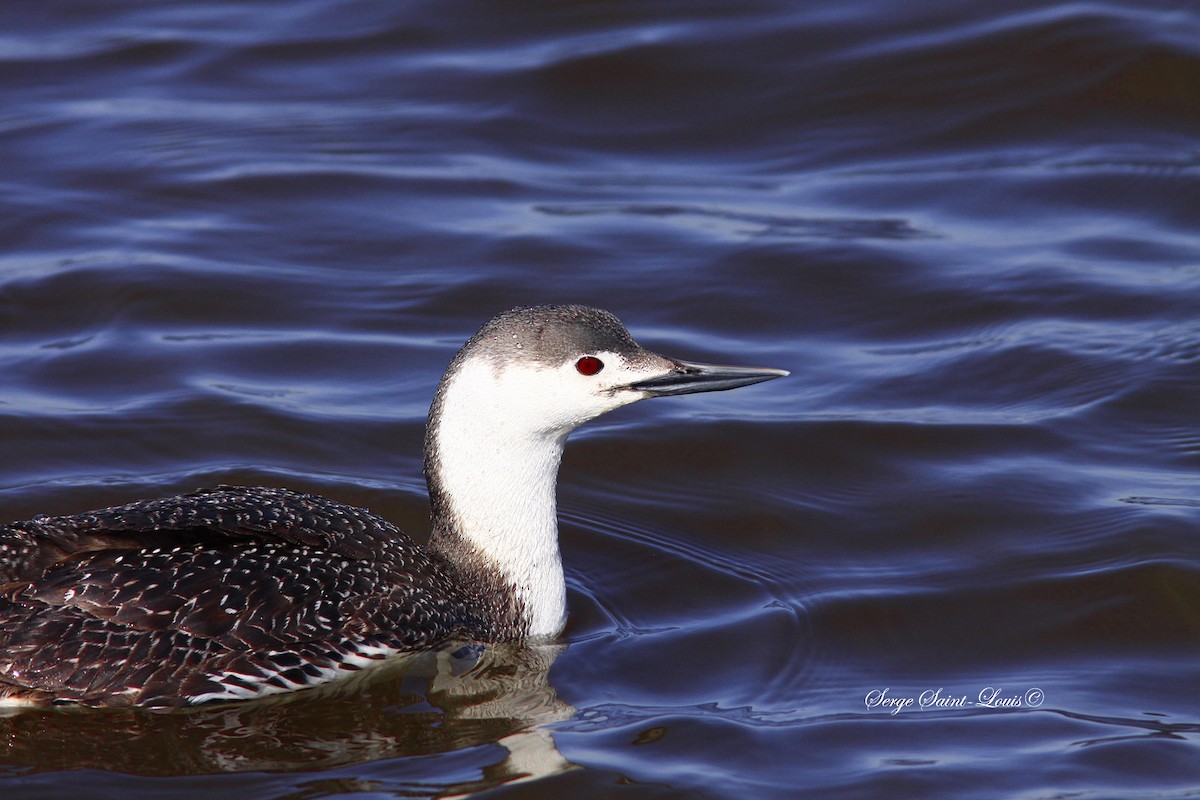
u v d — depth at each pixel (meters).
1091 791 9.70
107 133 19.56
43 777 9.55
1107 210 18.20
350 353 15.70
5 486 13.12
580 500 13.70
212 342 15.79
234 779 9.62
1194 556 12.42
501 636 11.36
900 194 18.66
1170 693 10.95
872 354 15.93
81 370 15.16
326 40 21.66
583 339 10.95
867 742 10.26
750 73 20.72
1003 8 21.34
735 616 11.96
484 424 11.16
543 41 21.47
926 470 13.95
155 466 13.66
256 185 18.59
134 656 9.78
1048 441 14.29
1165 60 19.89
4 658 9.67
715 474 14.03
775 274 17.20
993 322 16.30
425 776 9.73
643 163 19.39
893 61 20.70
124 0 22.61
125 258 17.02
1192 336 15.81
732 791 9.64
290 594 10.20
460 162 19.31
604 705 10.68
